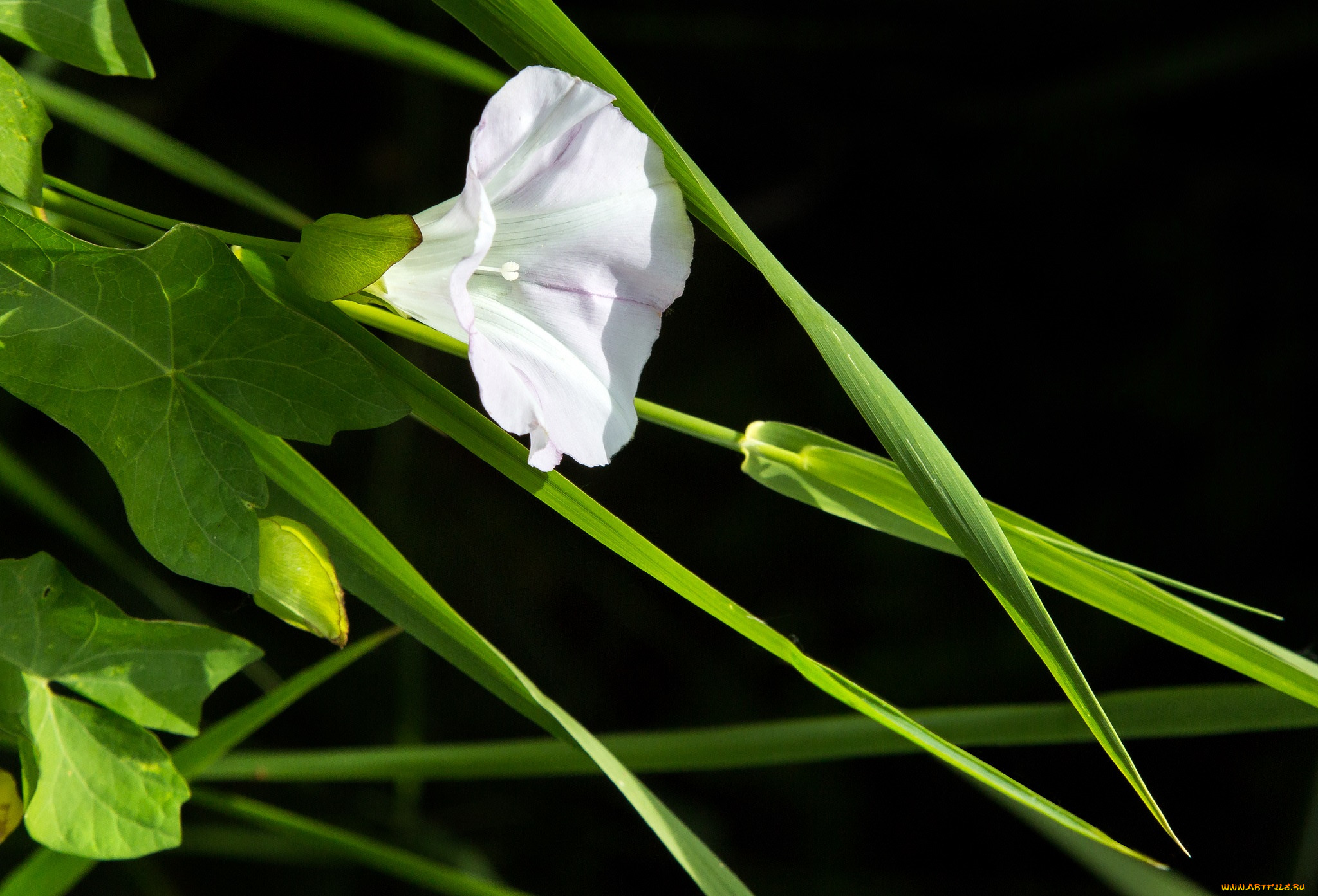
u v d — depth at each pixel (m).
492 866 1.36
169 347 0.71
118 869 1.15
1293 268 1.45
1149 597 0.75
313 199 1.44
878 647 1.43
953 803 1.45
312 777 0.80
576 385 0.74
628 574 1.49
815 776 1.47
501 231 0.74
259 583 0.72
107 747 0.72
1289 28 1.38
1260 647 0.75
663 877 1.43
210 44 1.38
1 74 0.71
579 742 0.75
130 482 0.71
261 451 0.73
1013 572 0.72
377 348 0.73
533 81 0.72
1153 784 1.40
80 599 0.72
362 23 0.81
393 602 0.75
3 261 0.71
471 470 1.42
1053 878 1.43
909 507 0.76
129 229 0.72
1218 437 1.44
